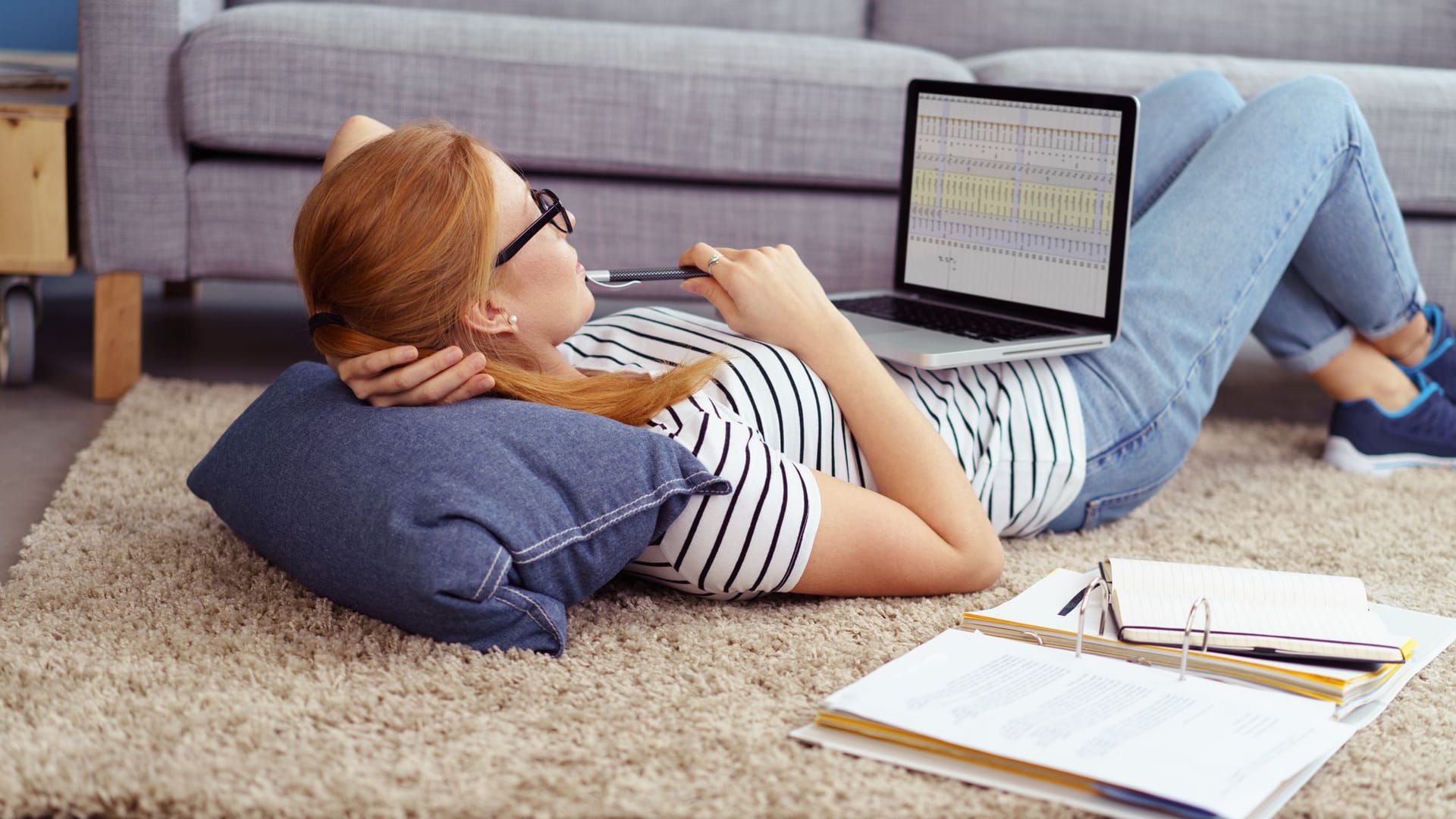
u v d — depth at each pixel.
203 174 2.16
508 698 1.06
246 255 2.19
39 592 1.27
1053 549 1.53
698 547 1.17
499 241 1.15
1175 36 2.97
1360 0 2.96
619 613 1.26
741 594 1.25
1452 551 1.58
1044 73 2.37
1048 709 0.99
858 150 2.27
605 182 2.27
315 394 1.24
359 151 1.14
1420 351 1.93
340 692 1.05
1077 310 1.54
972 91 1.65
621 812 0.90
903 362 1.40
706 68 2.23
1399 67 2.53
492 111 2.19
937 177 1.71
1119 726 0.97
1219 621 1.11
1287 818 0.93
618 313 1.46
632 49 2.22
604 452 1.11
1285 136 1.65
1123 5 2.97
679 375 1.18
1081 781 0.91
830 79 2.25
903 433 1.28
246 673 1.09
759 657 1.16
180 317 2.90
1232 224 1.60
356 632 1.17
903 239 1.77
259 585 1.29
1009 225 1.62
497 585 1.07
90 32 2.09
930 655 1.09
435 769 0.95
